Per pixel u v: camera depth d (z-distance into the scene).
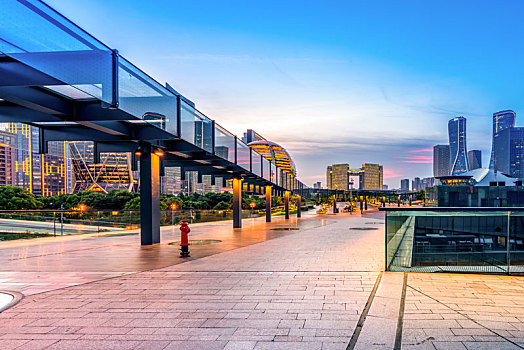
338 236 17.25
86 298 5.98
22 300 5.88
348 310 5.10
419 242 7.79
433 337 4.00
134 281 7.24
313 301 5.59
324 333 4.19
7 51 5.18
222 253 11.16
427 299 5.54
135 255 10.95
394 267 7.88
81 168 172.50
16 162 160.50
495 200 60.84
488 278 7.05
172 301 5.72
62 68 6.13
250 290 6.36
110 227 23.38
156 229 13.99
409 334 4.10
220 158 17.11
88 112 8.59
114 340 4.09
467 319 4.61
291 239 15.78
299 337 4.08
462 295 5.78
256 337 4.10
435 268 7.69
